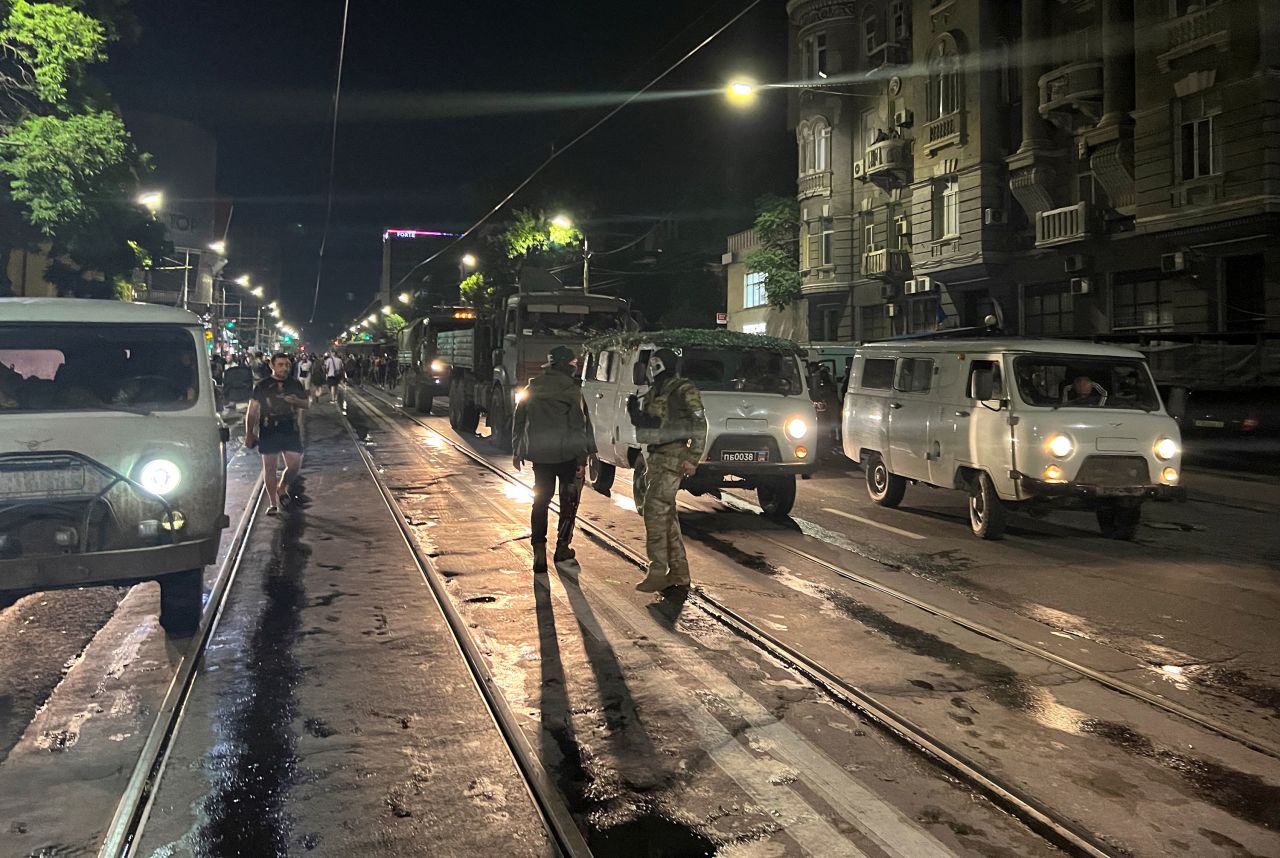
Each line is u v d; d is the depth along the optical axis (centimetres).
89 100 1772
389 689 487
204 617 618
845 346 1973
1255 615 652
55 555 500
